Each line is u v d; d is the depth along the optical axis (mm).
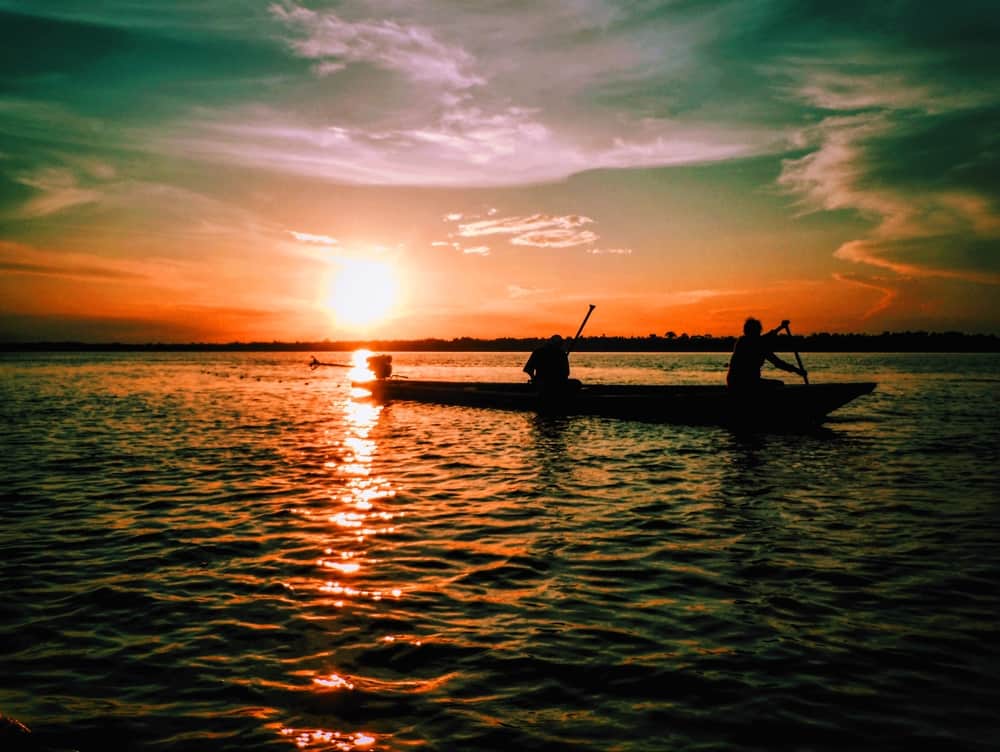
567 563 5672
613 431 14836
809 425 14398
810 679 3637
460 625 4391
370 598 4887
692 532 6602
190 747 3033
